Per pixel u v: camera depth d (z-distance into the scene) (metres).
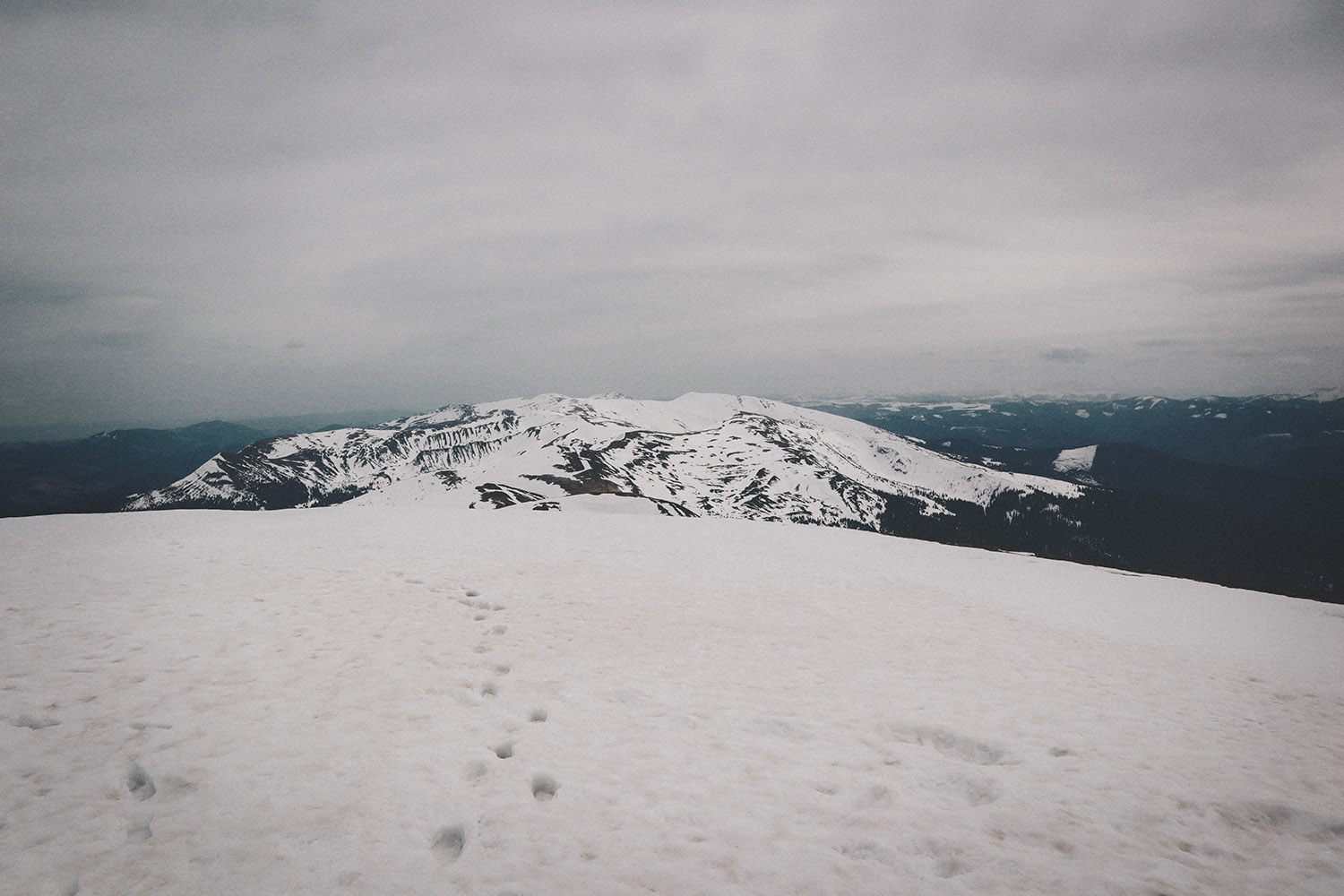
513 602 16.02
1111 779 7.94
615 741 8.42
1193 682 13.48
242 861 5.62
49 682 9.23
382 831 6.14
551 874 5.66
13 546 21.02
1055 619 20.55
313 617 13.43
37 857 5.55
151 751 7.41
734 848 6.13
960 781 7.70
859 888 5.60
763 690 10.77
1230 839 6.64
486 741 8.20
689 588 19.38
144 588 15.19
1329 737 10.25
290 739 7.88
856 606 18.83
